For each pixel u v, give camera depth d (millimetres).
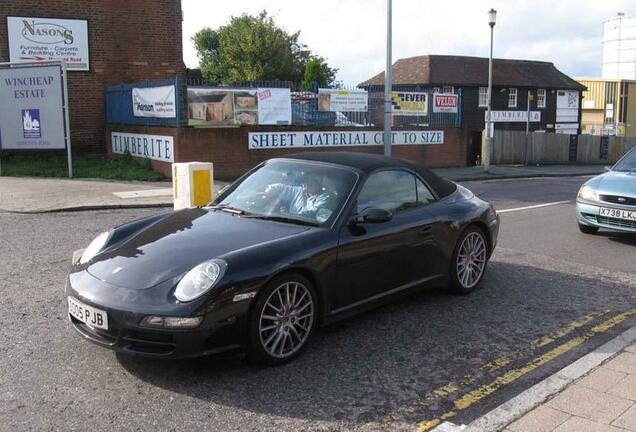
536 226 10391
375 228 5078
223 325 3984
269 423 3566
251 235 4590
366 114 20391
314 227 4785
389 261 5188
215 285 3971
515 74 46062
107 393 3900
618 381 4039
